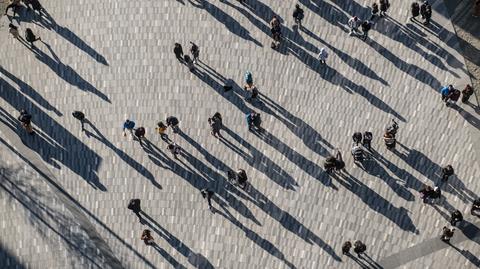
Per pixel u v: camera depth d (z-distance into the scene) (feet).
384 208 138.82
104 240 139.44
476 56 151.84
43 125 151.33
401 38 154.81
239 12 160.66
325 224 138.10
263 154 145.79
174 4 162.61
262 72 153.89
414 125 145.89
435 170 141.38
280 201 140.97
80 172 146.30
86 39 160.04
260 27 158.81
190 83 153.69
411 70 151.53
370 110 148.36
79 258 138.10
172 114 150.82
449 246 134.21
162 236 139.03
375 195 140.15
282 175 143.54
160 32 159.74
